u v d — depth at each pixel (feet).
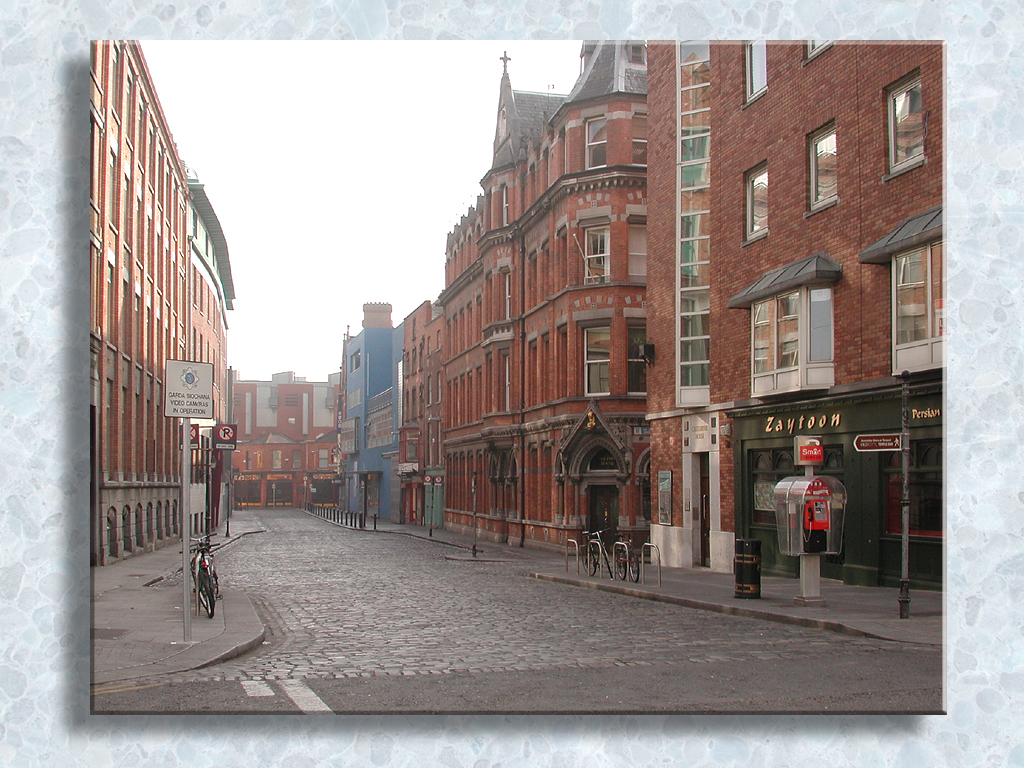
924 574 54.19
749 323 71.92
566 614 50.52
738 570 54.80
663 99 88.74
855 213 59.62
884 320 56.70
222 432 167.53
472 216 170.19
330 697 27.55
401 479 229.04
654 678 30.60
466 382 172.24
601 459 113.09
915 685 28.76
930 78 53.21
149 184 111.14
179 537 138.51
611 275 111.65
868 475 58.59
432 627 45.27
